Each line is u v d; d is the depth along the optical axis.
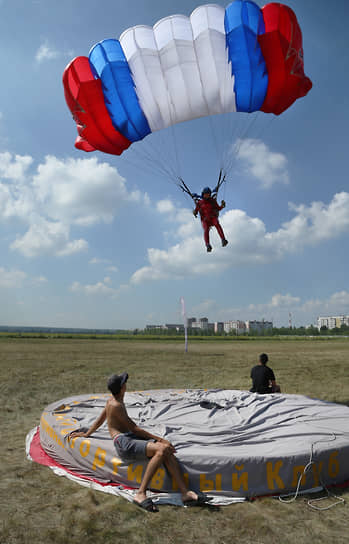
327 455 3.83
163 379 12.20
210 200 7.77
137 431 3.70
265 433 4.37
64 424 4.81
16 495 3.63
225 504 3.41
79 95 7.20
